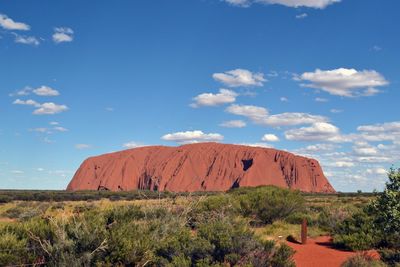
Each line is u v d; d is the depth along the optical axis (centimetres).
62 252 1098
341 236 1883
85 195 7688
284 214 2608
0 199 6356
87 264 1109
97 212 1602
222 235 1254
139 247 1159
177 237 1277
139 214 1594
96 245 1143
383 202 1270
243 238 1259
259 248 1254
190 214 1855
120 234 1175
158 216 1573
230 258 1187
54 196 7181
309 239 2061
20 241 1169
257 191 2750
